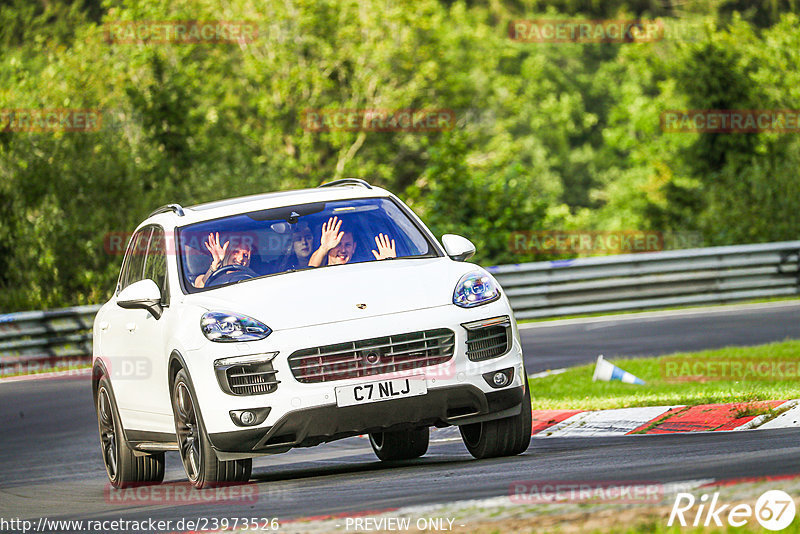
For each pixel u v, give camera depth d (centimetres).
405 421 2086
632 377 3678
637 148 17262
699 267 6619
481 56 16862
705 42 11244
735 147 11075
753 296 6675
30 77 10138
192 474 2214
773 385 3125
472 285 2205
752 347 4122
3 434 3903
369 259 2339
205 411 2103
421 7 14875
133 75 11775
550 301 6481
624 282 6569
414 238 2411
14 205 9050
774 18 18938
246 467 2173
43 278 8844
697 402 2823
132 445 2545
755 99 11006
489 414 2155
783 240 8981
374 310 2114
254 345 2081
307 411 2050
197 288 2292
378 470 2372
